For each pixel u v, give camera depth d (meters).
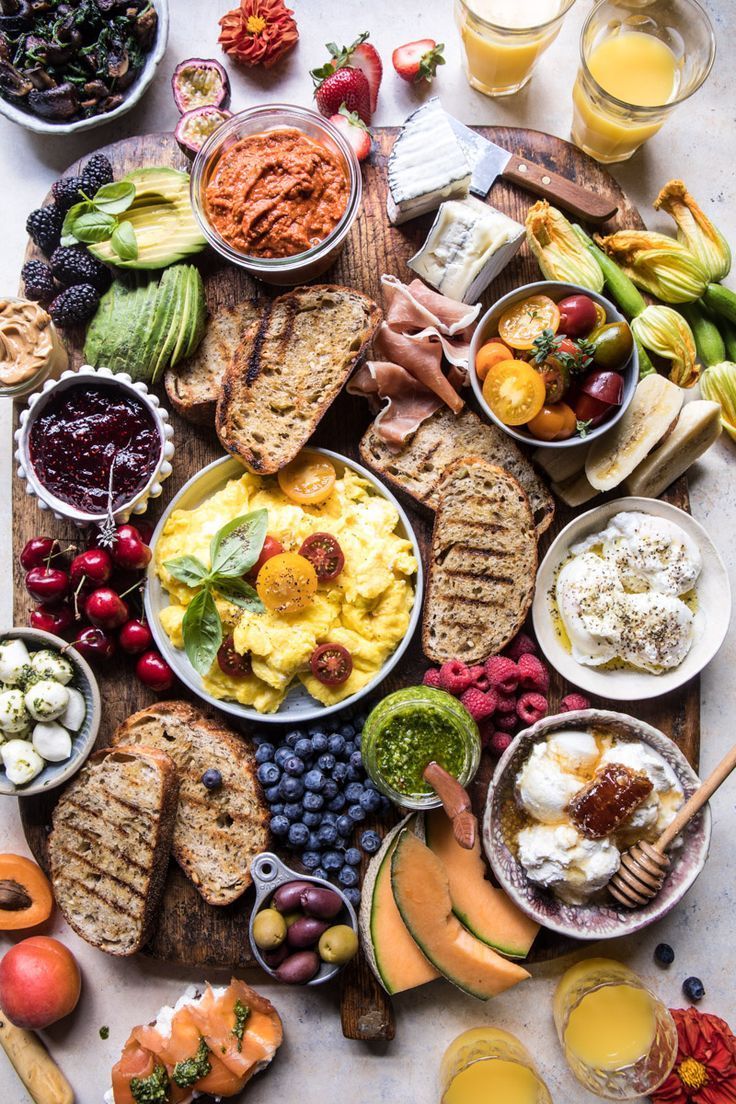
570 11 0.97
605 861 0.83
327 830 0.86
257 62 0.95
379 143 0.93
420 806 0.83
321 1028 0.90
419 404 0.90
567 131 0.97
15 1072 0.92
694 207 0.92
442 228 0.88
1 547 0.95
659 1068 0.84
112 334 0.88
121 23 0.91
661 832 0.85
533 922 0.87
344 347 0.89
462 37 0.92
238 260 0.86
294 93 0.97
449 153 0.88
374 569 0.86
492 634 0.88
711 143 0.96
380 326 0.89
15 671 0.85
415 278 0.92
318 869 0.87
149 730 0.88
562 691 0.90
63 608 0.88
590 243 0.91
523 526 0.88
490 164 0.92
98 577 0.85
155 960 0.91
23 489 0.91
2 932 0.92
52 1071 0.89
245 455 0.87
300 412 0.89
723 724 0.92
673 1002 0.91
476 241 0.88
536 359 0.85
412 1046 0.91
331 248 0.87
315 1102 0.90
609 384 0.85
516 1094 0.86
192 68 0.94
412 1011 0.91
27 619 0.90
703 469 0.93
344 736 0.87
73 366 0.92
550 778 0.84
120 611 0.86
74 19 0.91
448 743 0.84
